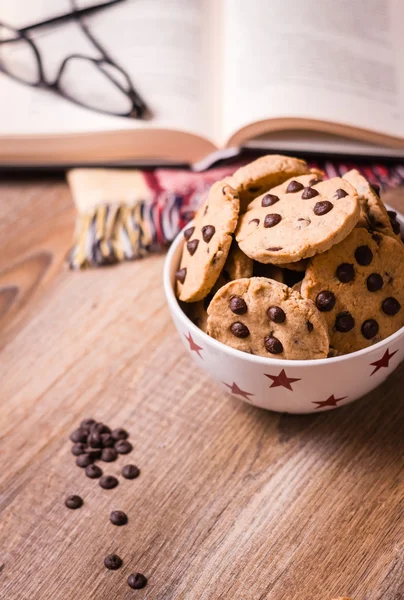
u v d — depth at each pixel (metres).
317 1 0.80
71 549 0.55
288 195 0.55
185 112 0.76
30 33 0.82
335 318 0.54
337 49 0.77
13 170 0.78
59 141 0.76
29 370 0.64
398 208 0.71
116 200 0.74
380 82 0.76
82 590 0.53
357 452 0.58
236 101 0.75
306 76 0.75
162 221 0.72
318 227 0.52
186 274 0.56
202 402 0.61
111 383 0.63
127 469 0.58
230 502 0.56
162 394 0.62
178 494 0.57
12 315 0.68
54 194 0.77
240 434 0.59
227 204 0.55
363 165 0.75
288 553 0.54
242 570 0.53
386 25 0.79
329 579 0.53
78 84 0.79
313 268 0.54
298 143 0.75
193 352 0.57
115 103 0.77
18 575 0.54
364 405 0.60
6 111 0.77
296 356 0.53
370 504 0.55
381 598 0.52
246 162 0.76
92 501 0.57
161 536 0.55
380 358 0.54
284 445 0.59
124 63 0.79
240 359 0.54
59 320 0.67
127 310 0.67
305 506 0.56
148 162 0.77
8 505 0.57
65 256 0.72
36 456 0.59
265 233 0.53
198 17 0.81
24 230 0.74
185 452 0.59
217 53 0.80
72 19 0.83
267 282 0.53
